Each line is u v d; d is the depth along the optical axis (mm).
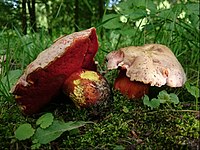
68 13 925
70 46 265
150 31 502
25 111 300
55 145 260
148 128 278
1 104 327
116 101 314
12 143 259
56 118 296
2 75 363
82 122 273
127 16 471
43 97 292
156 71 292
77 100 296
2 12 817
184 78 308
